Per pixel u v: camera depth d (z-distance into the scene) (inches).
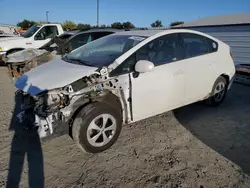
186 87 147.9
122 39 141.4
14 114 163.3
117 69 115.6
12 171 99.7
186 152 117.6
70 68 120.0
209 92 169.9
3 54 337.1
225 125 151.4
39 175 97.8
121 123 121.4
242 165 107.4
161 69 131.3
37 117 103.6
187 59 146.3
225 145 125.6
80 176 97.9
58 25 384.8
